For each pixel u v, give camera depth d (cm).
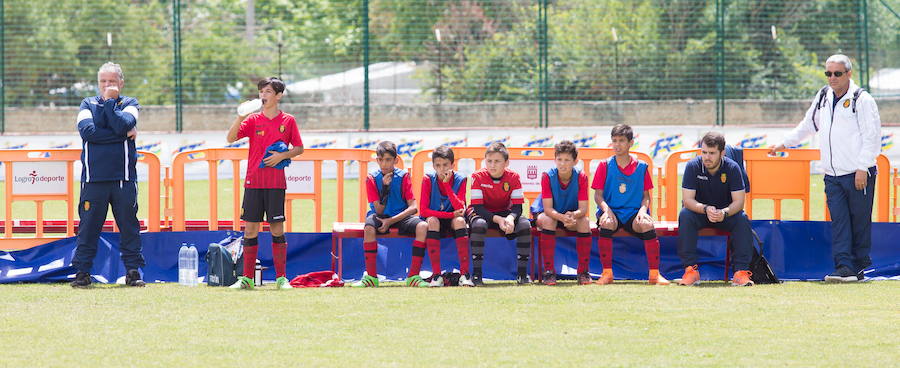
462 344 2111
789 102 8756
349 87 9381
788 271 3341
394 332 2241
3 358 1980
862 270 3228
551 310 2531
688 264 3095
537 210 3203
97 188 3027
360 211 3462
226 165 7925
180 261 3200
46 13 8675
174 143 7838
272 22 10894
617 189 3142
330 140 7875
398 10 9300
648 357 1989
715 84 8862
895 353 2022
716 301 2681
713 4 8975
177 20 8206
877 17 9050
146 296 2798
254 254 3014
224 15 10562
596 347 2081
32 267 3216
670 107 8694
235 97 9381
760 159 3378
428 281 3180
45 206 6109
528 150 3422
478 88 9044
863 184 3142
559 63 8981
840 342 2128
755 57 8894
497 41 9038
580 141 8088
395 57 9300
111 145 3033
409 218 3081
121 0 8969
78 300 2717
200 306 2603
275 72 9512
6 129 8456
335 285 3067
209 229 3634
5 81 8556
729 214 3056
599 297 2755
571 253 3334
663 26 9031
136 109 3077
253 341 2142
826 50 9144
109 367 1908
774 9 9162
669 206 3522
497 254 3288
